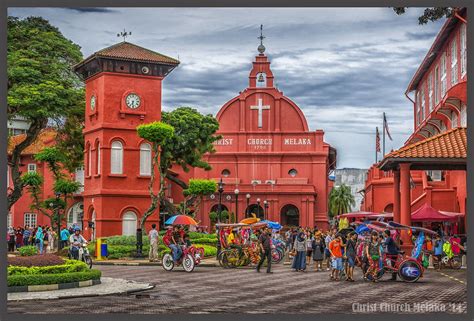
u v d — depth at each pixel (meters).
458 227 42.72
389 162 34.28
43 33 48.69
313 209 74.31
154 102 46.78
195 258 30.55
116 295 20.19
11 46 48.16
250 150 77.62
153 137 41.56
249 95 78.12
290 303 18.25
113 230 45.22
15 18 49.03
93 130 46.22
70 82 48.91
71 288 21.52
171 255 30.66
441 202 45.66
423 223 46.06
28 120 49.28
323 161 76.88
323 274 28.84
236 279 26.02
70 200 61.12
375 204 58.25
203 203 74.12
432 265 32.12
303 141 77.25
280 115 77.88
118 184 45.56
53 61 48.72
